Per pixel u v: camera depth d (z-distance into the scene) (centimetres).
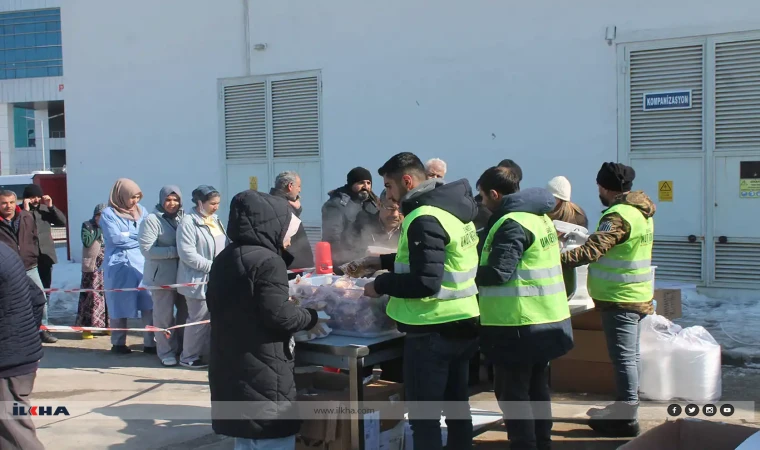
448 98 950
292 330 332
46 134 4022
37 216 788
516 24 897
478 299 379
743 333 664
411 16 968
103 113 1240
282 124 1088
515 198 373
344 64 1027
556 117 880
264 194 342
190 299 645
